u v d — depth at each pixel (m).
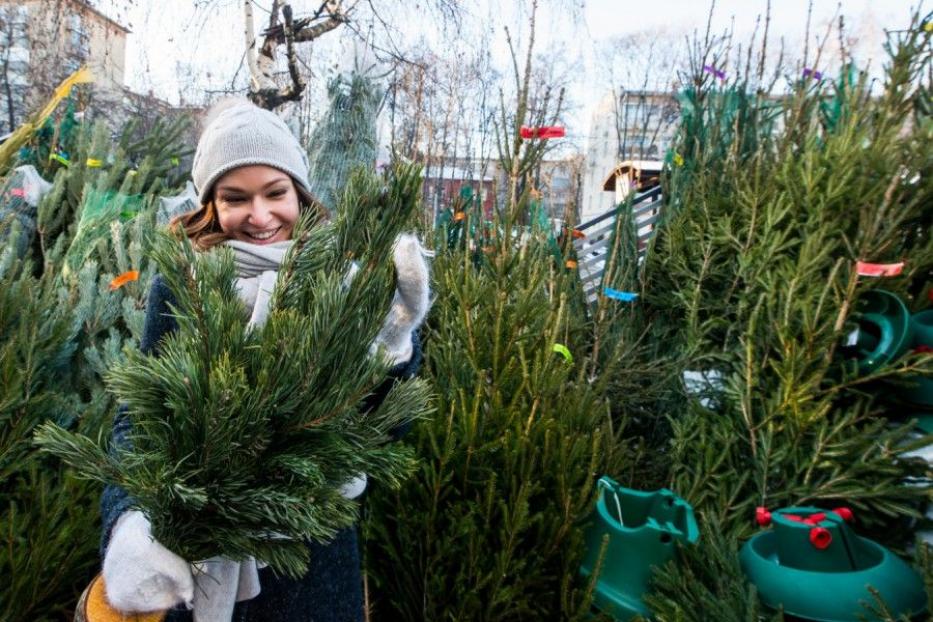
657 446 2.83
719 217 3.07
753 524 2.22
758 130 3.85
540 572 1.68
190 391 0.70
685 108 4.12
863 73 3.03
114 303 2.33
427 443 1.82
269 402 0.72
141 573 0.71
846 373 2.28
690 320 2.89
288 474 0.77
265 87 6.89
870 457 2.17
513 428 1.86
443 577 1.67
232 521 0.73
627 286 3.31
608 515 1.88
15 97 11.02
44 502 1.52
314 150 3.70
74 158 3.76
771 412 2.28
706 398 2.78
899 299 2.31
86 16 7.81
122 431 0.91
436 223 3.68
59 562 1.55
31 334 1.76
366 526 1.81
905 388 2.30
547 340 2.02
